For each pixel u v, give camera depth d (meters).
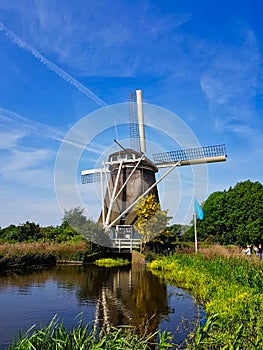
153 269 22.06
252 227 38.75
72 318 9.84
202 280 13.91
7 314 10.19
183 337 7.66
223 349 5.01
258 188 40.12
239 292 9.86
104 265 25.34
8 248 23.75
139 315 10.18
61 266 24.53
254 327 5.57
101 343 4.56
